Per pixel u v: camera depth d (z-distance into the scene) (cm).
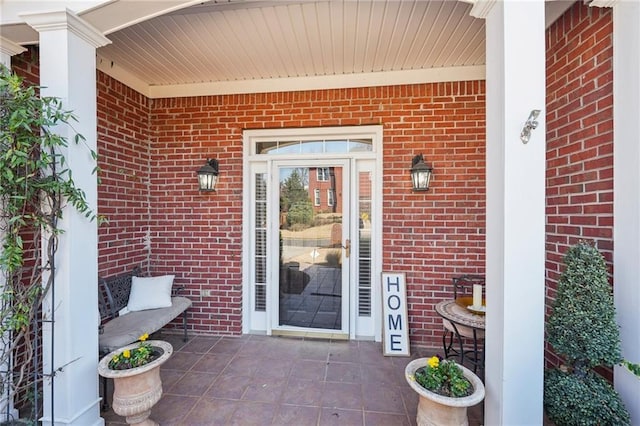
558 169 214
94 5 174
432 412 161
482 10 172
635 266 157
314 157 342
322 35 250
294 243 352
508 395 155
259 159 349
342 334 342
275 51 276
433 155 318
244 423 204
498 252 160
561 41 210
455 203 317
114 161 307
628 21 159
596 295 153
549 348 225
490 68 170
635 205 156
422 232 321
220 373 266
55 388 177
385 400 230
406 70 317
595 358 150
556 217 216
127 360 186
